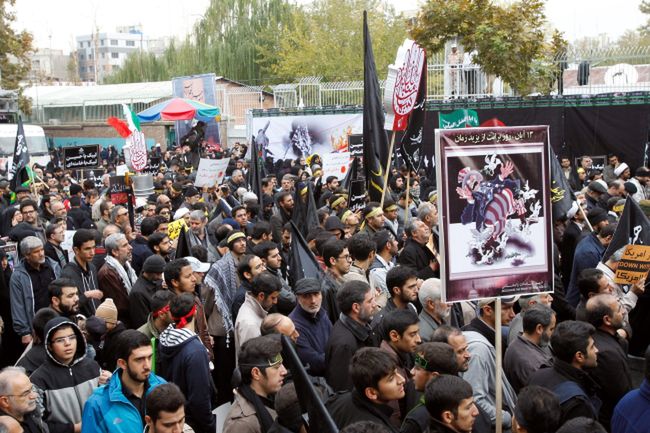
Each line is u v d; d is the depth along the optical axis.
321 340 6.50
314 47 44.56
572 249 10.23
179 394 4.63
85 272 8.99
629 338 8.33
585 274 6.96
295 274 7.89
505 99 23.30
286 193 12.59
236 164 22.16
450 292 5.37
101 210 13.07
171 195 15.88
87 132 50.56
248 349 5.09
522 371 5.95
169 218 12.66
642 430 4.69
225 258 8.43
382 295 7.84
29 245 8.55
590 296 6.94
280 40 49.56
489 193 5.42
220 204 12.86
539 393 4.52
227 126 38.62
